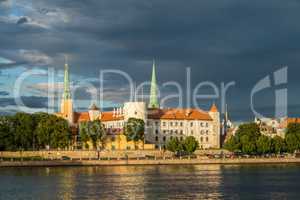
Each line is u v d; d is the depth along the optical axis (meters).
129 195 131.75
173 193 135.62
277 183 158.88
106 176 177.75
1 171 197.62
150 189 142.75
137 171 199.62
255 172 197.25
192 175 182.88
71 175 181.12
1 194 133.12
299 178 173.88
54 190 140.12
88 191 138.38
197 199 126.50
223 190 142.12
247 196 132.00
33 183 155.88
